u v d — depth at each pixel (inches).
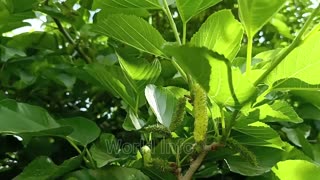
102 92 49.8
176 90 34.9
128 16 29.2
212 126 30.9
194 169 26.5
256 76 26.7
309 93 39.3
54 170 30.0
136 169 31.3
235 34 26.7
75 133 32.7
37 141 38.4
